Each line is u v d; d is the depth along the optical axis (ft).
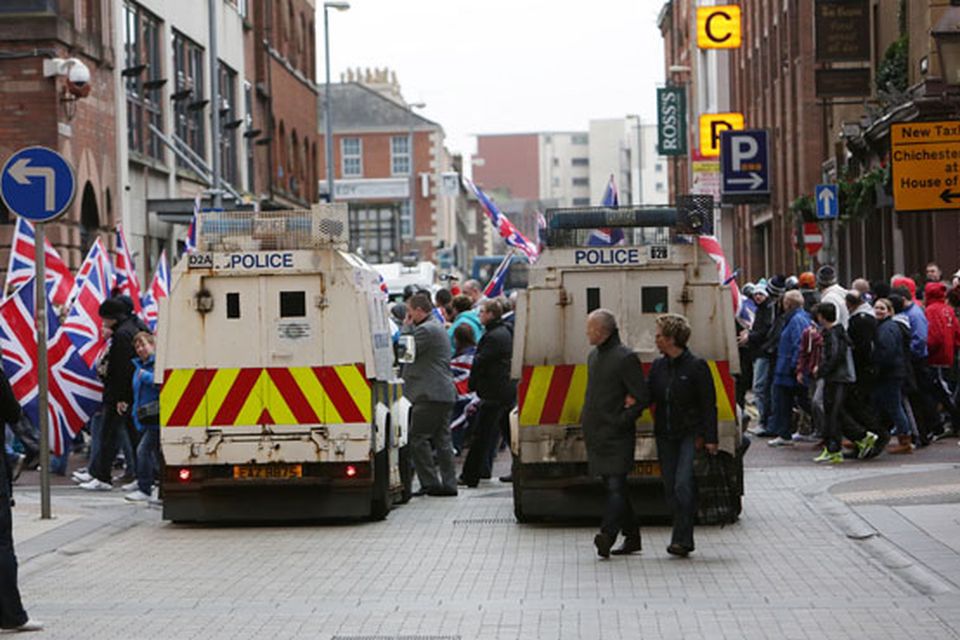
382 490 58.54
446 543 52.29
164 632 37.60
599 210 55.62
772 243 203.51
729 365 54.44
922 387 78.07
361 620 38.70
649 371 52.54
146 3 127.95
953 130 73.92
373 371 57.36
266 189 181.37
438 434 67.05
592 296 55.26
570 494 55.52
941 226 107.86
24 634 37.58
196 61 148.25
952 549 46.47
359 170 436.76
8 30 102.53
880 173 117.70
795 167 181.37
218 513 57.62
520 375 55.26
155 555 50.83
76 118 107.96
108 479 69.97
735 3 241.96
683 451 47.39
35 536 53.83
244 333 57.62
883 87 117.39
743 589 42.22
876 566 45.37
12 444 75.41
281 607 40.78
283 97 194.49
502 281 91.91
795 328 79.97
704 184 199.62
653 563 46.98
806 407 82.07
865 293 79.41
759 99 212.23
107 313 69.82
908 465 69.62
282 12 197.06
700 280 54.85
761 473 68.74
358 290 57.47
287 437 57.26
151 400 65.21
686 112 264.72
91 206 112.68
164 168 132.46
